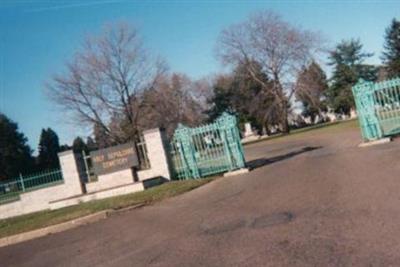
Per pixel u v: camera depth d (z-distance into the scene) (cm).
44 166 8000
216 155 2167
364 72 8200
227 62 6462
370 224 755
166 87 5584
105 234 1229
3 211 2427
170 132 5366
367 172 1253
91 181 2302
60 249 1166
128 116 5134
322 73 6538
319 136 3850
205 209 1245
